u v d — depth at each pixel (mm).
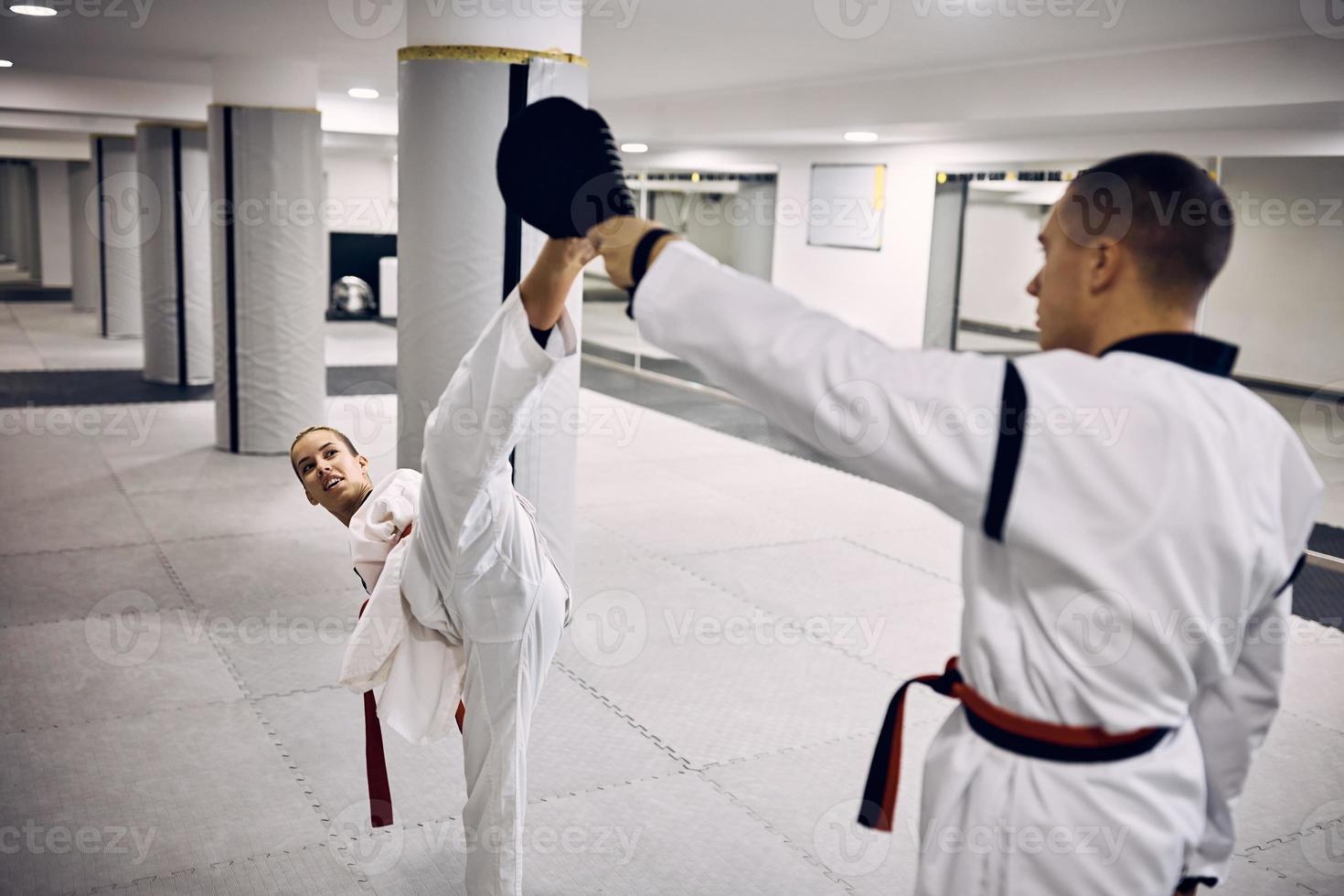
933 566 6898
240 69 8914
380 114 12477
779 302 1308
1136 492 1330
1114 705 1423
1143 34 6434
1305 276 8273
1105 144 9352
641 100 11836
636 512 7945
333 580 6270
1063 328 1553
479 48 4785
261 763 4148
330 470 3150
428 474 2424
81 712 4508
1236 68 6488
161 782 3975
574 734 4484
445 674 2910
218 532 7109
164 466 8836
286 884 3379
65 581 6094
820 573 6691
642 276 1349
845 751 4426
